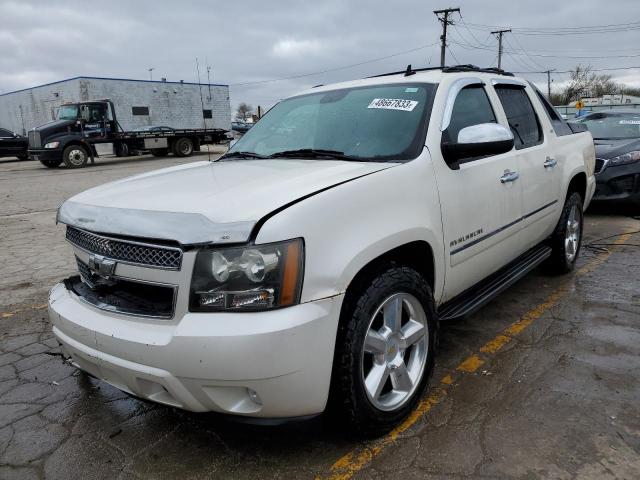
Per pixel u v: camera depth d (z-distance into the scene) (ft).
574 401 9.60
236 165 10.71
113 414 9.93
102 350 7.83
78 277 9.58
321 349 7.32
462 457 8.18
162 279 7.36
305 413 7.53
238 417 7.43
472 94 11.91
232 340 6.82
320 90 13.15
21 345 13.17
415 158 9.57
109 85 128.88
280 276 7.03
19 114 157.28
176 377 7.15
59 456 8.71
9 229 28.04
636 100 138.92
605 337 12.27
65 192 43.91
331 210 7.63
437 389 10.22
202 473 8.13
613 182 24.53
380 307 8.25
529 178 12.88
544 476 7.70
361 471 7.98
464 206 10.27
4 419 9.88
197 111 145.38
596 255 19.16
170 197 8.16
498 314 13.87
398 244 8.48
